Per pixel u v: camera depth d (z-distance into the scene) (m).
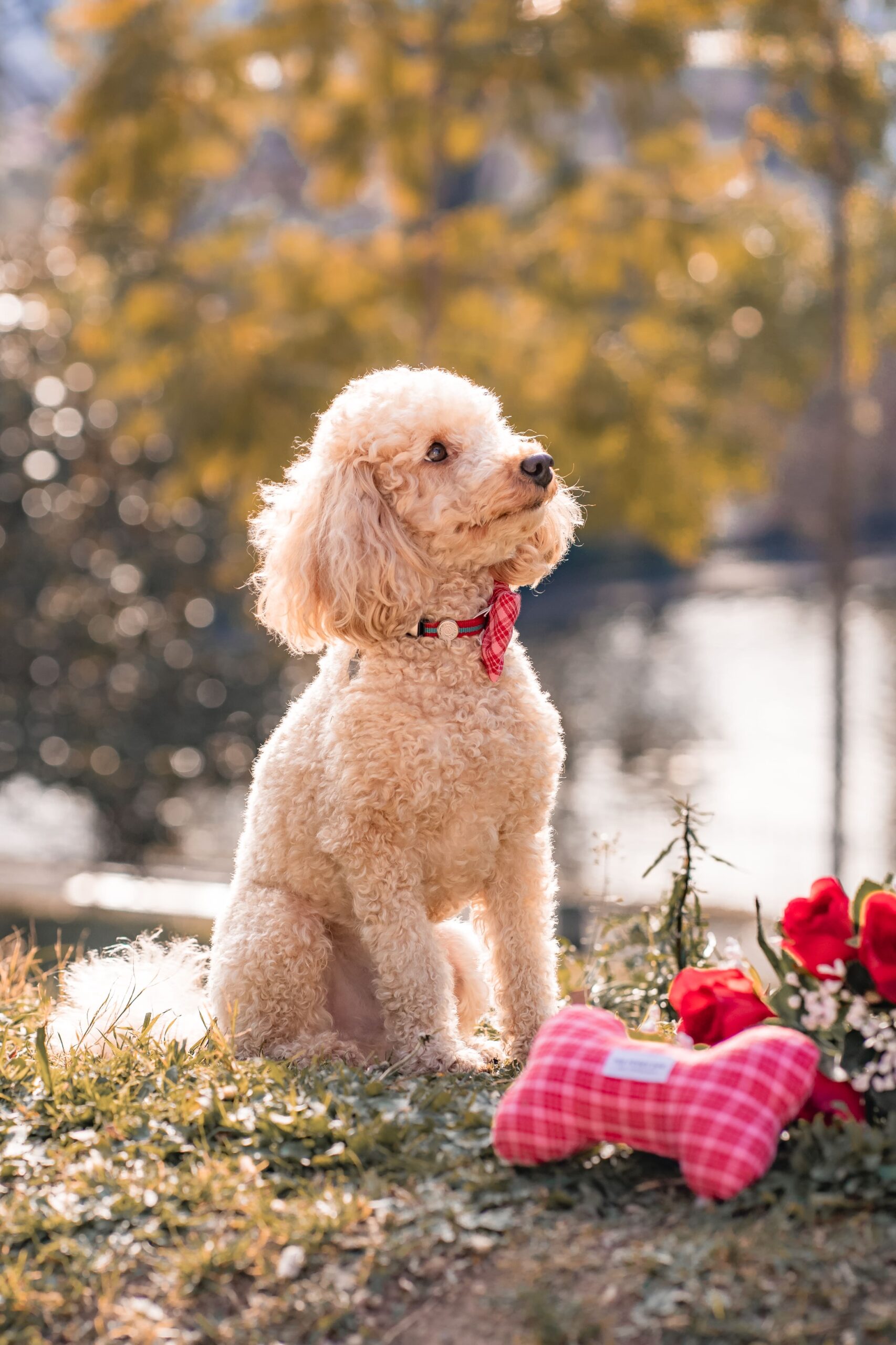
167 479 11.39
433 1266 2.52
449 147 11.85
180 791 11.70
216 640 12.21
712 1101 2.54
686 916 4.01
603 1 10.64
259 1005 3.61
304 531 3.51
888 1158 2.58
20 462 11.63
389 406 3.47
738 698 21.48
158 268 11.53
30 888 10.62
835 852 10.85
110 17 11.34
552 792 3.49
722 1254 2.41
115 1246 2.68
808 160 10.66
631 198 11.52
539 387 11.20
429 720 3.34
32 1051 3.58
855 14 10.56
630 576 39.97
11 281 12.04
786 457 31.02
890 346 12.73
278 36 10.99
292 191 15.14
